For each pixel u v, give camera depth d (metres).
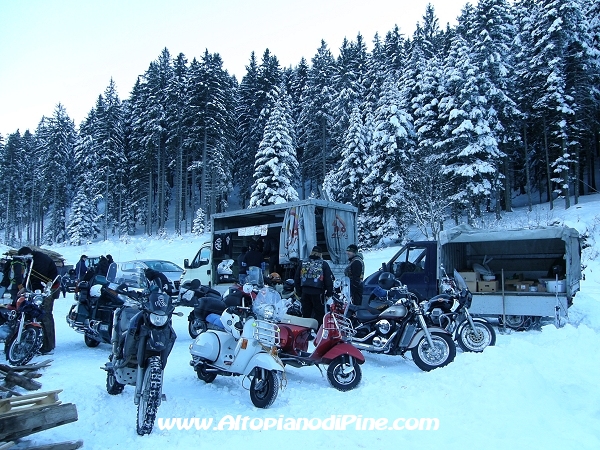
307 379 6.81
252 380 5.60
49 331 8.39
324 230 11.84
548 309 9.88
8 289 8.01
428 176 29.81
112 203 64.81
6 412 3.83
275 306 5.93
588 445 4.07
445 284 8.92
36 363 7.47
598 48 38.44
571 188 44.06
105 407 5.33
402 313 7.11
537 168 44.00
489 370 5.69
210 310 6.88
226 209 57.47
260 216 15.09
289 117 48.88
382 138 34.06
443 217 29.53
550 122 36.66
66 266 22.97
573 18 34.62
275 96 51.66
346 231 12.44
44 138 76.94
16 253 8.25
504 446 4.08
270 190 38.00
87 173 63.00
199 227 45.66
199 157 51.84
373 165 34.44
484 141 31.58
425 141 33.91
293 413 5.20
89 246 46.12
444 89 34.94
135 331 4.88
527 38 40.81
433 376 6.11
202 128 46.34
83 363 7.59
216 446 4.29
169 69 60.72
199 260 15.70
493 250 12.21
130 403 5.49
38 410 3.90
